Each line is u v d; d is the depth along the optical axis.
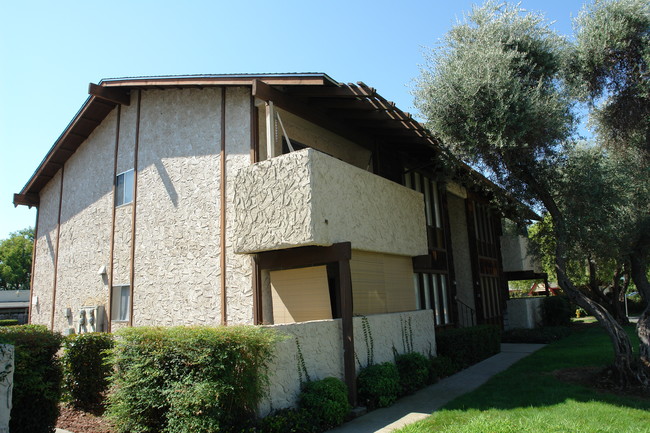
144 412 6.57
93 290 12.91
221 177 10.35
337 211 8.95
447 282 16.20
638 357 9.29
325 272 8.91
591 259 11.57
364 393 8.39
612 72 11.56
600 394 8.34
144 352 6.66
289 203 8.48
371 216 10.24
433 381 10.25
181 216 10.93
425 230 12.93
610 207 10.16
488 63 10.20
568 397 8.12
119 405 6.68
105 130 13.59
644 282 10.10
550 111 10.05
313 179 8.36
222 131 10.59
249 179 9.19
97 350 8.93
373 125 12.34
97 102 13.05
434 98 10.88
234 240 9.32
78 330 13.06
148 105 12.30
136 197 12.04
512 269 22.11
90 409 8.62
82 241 13.70
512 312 20.89
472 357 12.72
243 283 9.63
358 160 12.99
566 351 13.48
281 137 10.43
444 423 6.93
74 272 13.80
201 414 5.95
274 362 7.00
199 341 6.13
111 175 13.02
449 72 10.85
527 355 13.55
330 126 11.55
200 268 10.36
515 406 7.71
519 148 10.20
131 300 11.56
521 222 12.52
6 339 6.17
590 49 11.24
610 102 12.13
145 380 6.46
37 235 16.08
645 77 10.93
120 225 12.40
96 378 8.83
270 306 9.64
